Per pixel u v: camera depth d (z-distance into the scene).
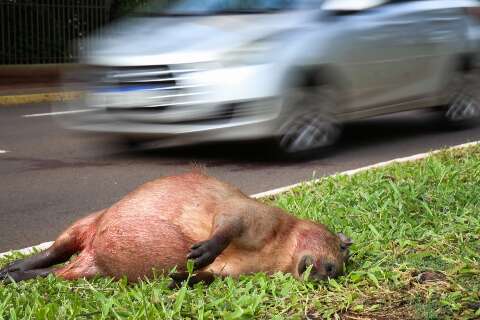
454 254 5.86
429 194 7.57
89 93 10.94
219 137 10.23
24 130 13.85
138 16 11.81
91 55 11.14
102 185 9.59
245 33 10.41
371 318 4.86
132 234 5.27
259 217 5.25
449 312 4.88
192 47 10.29
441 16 12.24
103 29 23.94
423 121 14.00
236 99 10.04
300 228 5.36
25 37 22.89
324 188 8.16
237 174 9.95
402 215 6.92
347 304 5.00
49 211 8.46
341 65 10.84
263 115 10.16
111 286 5.38
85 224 5.66
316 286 5.21
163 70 10.28
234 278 5.27
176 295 5.03
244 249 5.25
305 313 4.91
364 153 11.23
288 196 7.91
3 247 7.20
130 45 10.78
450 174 8.34
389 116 14.55
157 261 5.27
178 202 5.30
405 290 5.24
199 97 10.11
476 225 6.57
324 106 10.75
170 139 10.59
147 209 5.30
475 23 12.73
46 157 11.34
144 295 5.05
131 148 11.52
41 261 5.71
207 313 4.82
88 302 5.09
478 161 9.11
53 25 23.39
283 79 10.23
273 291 5.09
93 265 5.51
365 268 5.59
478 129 13.20
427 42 11.99
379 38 11.31
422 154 10.34
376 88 11.37
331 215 7.05
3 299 5.18
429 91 12.20
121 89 10.54
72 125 11.36
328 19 10.91
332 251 5.29
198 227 5.23
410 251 6.03
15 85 20.58
